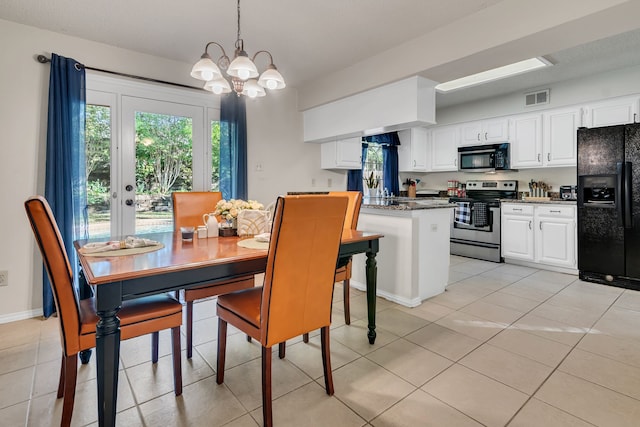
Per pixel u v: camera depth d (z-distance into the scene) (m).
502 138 4.79
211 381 1.79
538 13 2.23
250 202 2.30
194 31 2.77
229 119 3.63
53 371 1.90
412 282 2.86
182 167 3.49
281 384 1.76
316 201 1.44
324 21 2.63
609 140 3.41
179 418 1.50
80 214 2.79
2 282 2.60
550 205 4.01
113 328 1.25
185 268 1.38
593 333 2.34
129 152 3.18
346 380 1.79
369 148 5.75
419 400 1.62
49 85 2.66
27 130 2.64
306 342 2.23
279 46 3.08
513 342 2.21
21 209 2.64
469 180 5.56
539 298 3.08
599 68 3.72
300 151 4.37
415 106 3.11
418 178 6.23
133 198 3.21
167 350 2.15
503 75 3.83
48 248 1.29
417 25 2.72
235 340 2.28
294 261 1.45
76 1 2.32
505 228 4.43
